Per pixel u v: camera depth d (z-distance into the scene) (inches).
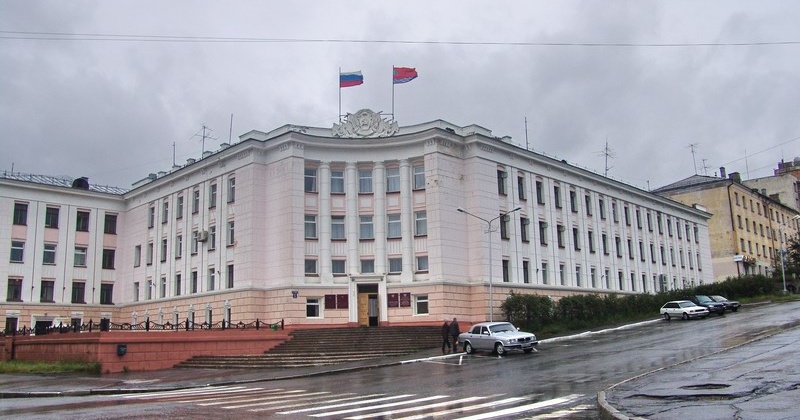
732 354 829.8
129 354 1283.2
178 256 2076.8
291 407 642.8
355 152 1822.1
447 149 1795.0
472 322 1743.4
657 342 1227.2
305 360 1285.7
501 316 1753.2
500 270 1808.6
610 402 517.7
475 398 666.8
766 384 547.5
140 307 2208.4
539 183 2058.3
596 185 2332.7
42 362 1374.3
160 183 2186.3
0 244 2101.4
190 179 2066.9
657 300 2164.1
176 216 2112.5
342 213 1796.3
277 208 1769.2
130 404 709.9
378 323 1722.4
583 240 2196.1
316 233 1764.3
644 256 2559.1
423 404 636.7
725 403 467.5
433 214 1742.1
